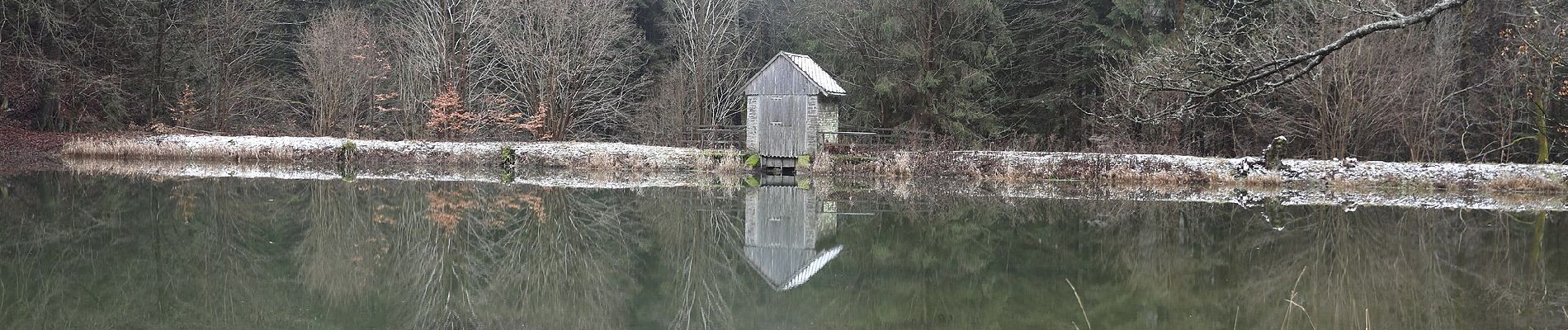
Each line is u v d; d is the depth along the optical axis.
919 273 14.70
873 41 39.72
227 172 30.67
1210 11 31.72
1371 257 15.78
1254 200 24.52
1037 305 12.26
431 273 14.51
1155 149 31.91
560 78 38.72
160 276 13.66
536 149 36.12
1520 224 19.55
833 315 11.90
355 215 20.48
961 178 31.53
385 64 42.31
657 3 49.34
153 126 39.25
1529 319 11.13
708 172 34.75
